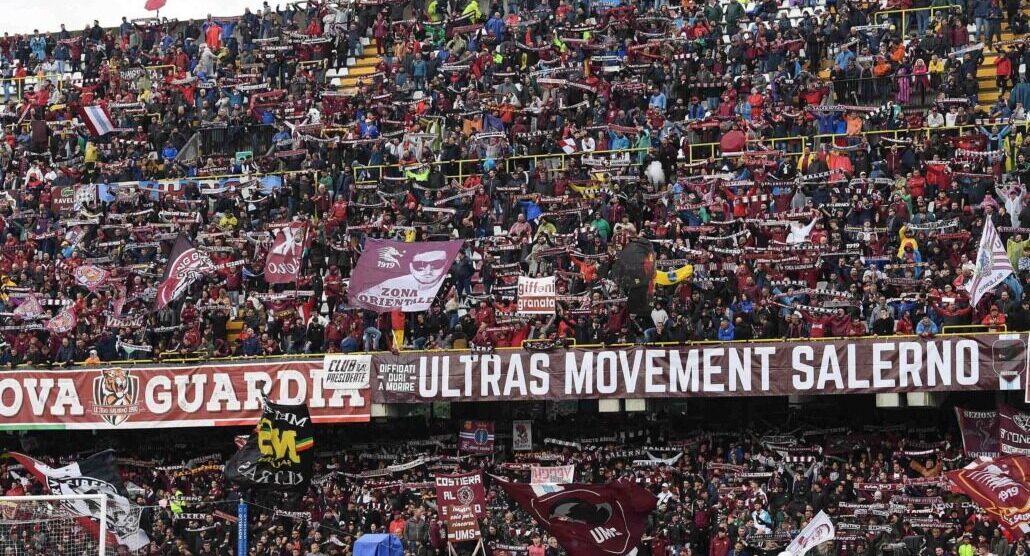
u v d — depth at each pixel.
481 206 61.00
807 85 63.03
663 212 58.97
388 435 57.31
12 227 66.88
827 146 60.03
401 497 54.06
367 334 56.03
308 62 72.75
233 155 69.94
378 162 65.44
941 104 60.06
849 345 50.78
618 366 52.88
